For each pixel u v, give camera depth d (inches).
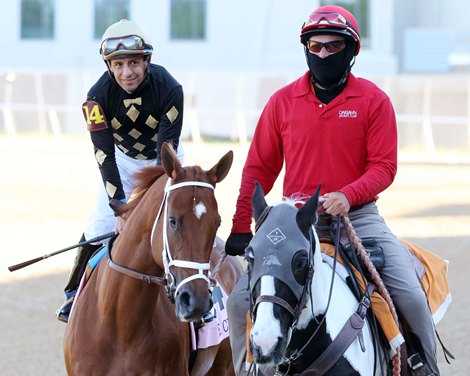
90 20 2896.2
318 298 403.9
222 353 554.6
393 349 424.8
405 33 2807.6
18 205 1472.7
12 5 2920.8
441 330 819.4
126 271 466.9
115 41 502.9
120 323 471.8
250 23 2800.2
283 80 2696.9
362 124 441.7
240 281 459.5
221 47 2819.9
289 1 2795.3
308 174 447.8
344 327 409.1
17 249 1138.0
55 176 1841.8
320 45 432.1
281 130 453.7
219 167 444.1
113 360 477.7
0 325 836.0
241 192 462.0
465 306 898.1
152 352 478.6
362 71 2753.4
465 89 2610.7
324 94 447.8
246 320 450.3
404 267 444.8
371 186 430.6
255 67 2790.4
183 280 421.4
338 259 434.0
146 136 545.3
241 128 2630.4
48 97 2807.6
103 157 534.3
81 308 493.4
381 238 451.2
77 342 487.2
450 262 1077.8
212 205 430.3
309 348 407.8
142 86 522.6
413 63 2800.2
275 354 363.9
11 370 704.4
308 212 389.4
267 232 384.5
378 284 430.6
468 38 2805.1
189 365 517.7
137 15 2869.1
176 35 2864.2
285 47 2802.7
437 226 1312.7
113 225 557.6
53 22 2923.2
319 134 442.3
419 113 2647.6
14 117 2829.7
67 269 1050.1
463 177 1932.8
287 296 374.9
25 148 2384.4
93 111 527.2
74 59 2901.1
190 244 422.9
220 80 2728.8
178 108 530.3
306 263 382.0
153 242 449.1
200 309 417.7
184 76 2723.9
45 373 700.0
